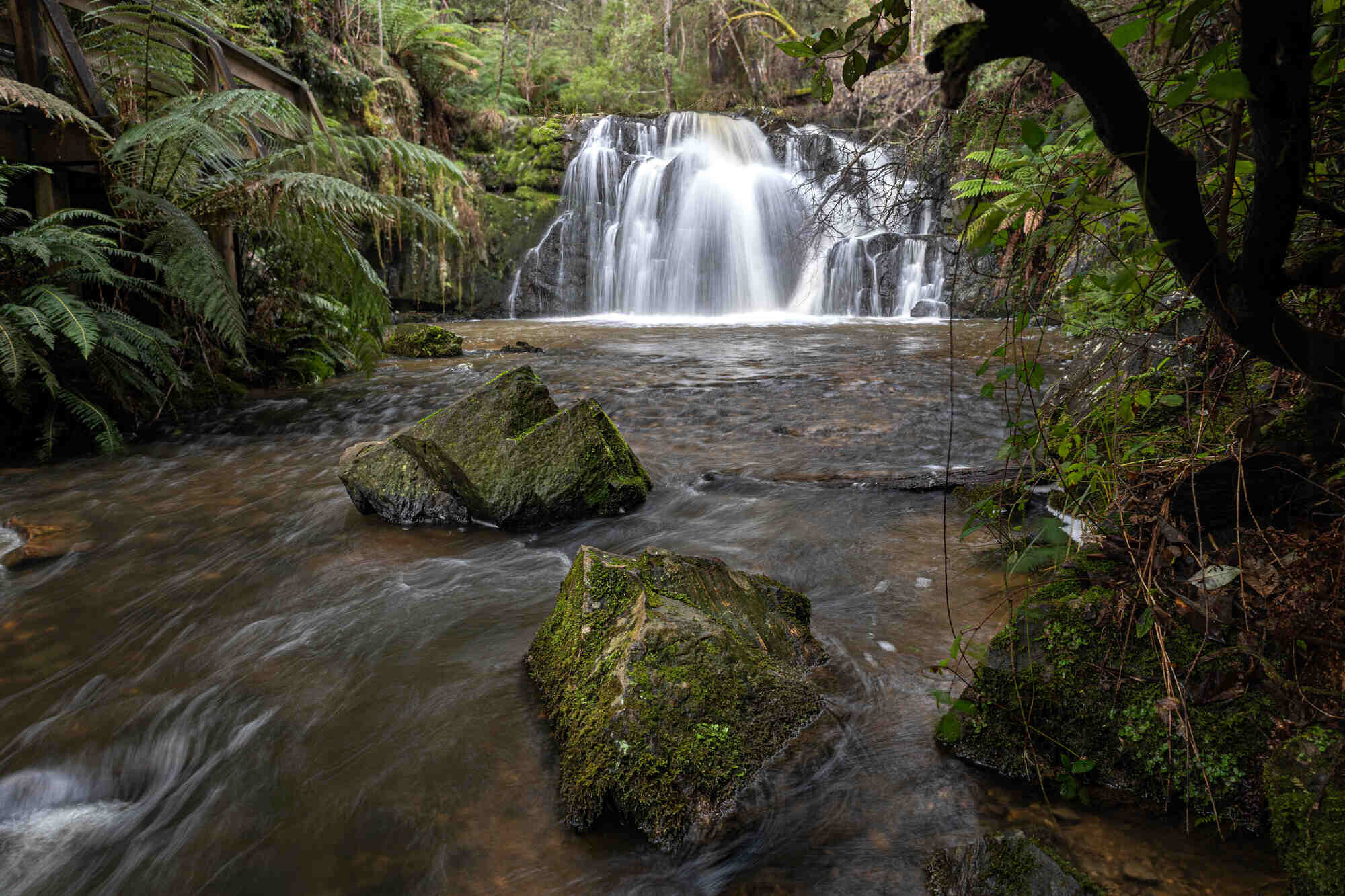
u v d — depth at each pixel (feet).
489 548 11.59
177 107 20.35
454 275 48.98
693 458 15.81
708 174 52.19
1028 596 7.06
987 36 2.78
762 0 59.41
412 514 12.66
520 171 53.72
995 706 6.28
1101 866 5.03
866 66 3.72
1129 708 5.79
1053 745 6.01
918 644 8.07
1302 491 6.25
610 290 52.80
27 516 12.98
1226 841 5.15
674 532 11.92
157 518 12.90
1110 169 5.13
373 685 7.88
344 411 20.99
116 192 18.44
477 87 60.13
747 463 15.21
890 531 11.40
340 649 8.64
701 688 6.49
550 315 51.80
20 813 6.53
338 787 6.42
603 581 7.61
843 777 6.16
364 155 35.45
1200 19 4.76
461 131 56.49
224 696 7.79
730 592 8.01
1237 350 7.15
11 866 5.93
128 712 7.61
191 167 20.94
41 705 7.75
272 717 7.41
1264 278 3.95
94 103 18.53
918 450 15.81
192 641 8.92
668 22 65.21
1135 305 7.30
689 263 52.01
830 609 9.05
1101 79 3.01
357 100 43.27
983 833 5.47
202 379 21.94
